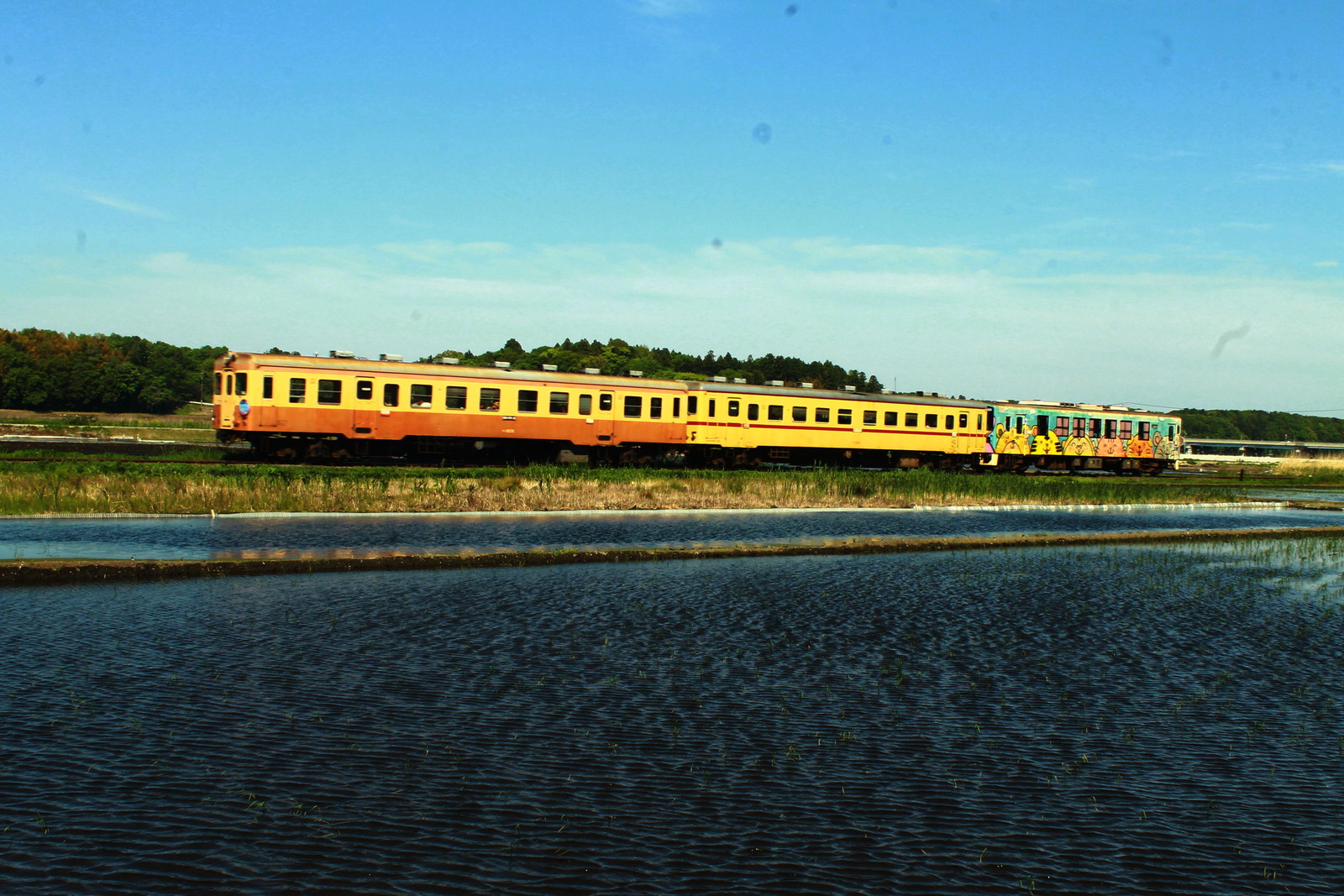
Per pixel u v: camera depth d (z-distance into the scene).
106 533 30.38
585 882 9.76
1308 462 100.94
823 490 50.47
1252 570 31.03
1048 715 15.27
